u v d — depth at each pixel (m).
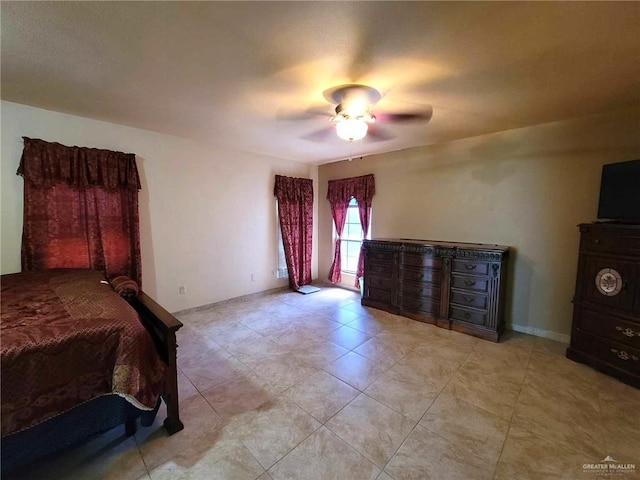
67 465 1.51
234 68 1.85
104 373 1.44
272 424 1.82
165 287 3.57
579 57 1.70
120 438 1.70
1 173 2.48
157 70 1.89
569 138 2.82
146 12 1.33
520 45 1.58
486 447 1.64
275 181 4.62
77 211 2.81
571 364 2.53
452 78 1.96
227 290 4.18
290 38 1.53
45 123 2.64
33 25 1.43
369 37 1.52
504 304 3.21
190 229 3.73
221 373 2.40
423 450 1.62
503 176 3.25
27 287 2.02
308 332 3.22
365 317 3.69
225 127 3.11
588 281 2.48
